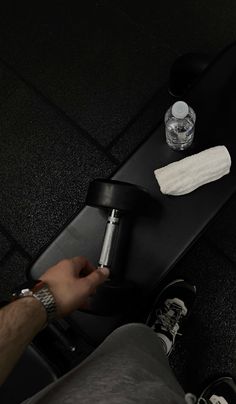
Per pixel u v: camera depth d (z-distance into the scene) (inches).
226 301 57.0
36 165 64.1
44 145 64.5
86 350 56.1
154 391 25.9
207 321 56.9
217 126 44.2
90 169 62.7
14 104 66.4
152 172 45.0
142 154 45.4
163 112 62.5
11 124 65.8
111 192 41.3
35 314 25.2
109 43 65.9
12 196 63.7
